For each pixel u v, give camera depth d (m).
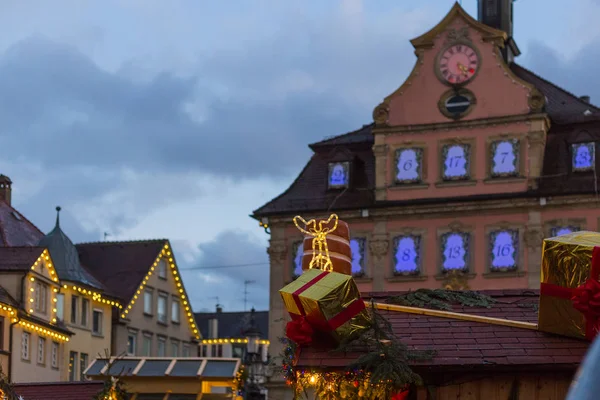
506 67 55.44
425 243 55.75
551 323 13.53
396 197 56.38
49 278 61.81
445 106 56.03
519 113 54.97
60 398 27.69
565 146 55.03
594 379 5.86
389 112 56.88
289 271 57.53
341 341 13.34
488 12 60.28
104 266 74.88
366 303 14.20
